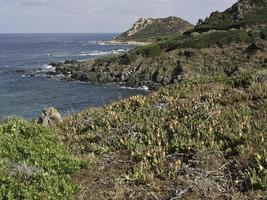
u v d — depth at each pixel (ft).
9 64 296.10
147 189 27.30
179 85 50.75
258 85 44.86
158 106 43.09
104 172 30.50
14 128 35.17
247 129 33.71
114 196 26.89
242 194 25.31
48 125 44.37
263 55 199.72
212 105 40.63
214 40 229.86
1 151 29.19
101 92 180.75
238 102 41.39
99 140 37.42
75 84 204.54
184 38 274.36
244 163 28.45
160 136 35.17
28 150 30.71
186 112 40.11
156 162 30.48
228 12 330.95
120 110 44.93
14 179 25.59
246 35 230.89
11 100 158.71
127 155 33.35
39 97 165.78
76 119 45.44
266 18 289.33
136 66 217.15
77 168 30.50
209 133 33.88
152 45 235.61
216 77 52.42
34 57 367.25
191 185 26.71
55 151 31.96
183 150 32.01
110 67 224.33
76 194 27.12
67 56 378.53
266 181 25.59
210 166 28.94
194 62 207.10
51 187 26.05
